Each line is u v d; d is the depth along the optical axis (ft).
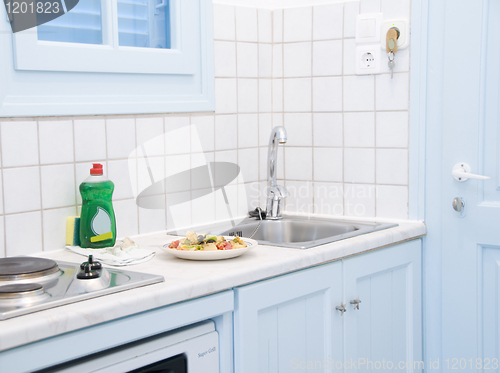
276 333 5.02
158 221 6.28
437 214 6.65
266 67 7.46
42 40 5.23
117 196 5.85
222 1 6.85
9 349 3.33
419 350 6.76
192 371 4.40
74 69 5.40
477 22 6.24
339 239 5.80
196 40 6.53
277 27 7.44
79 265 4.70
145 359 4.05
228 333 4.67
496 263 6.40
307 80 7.29
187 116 6.50
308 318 5.35
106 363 3.86
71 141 5.43
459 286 6.59
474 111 6.33
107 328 3.77
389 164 6.82
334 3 6.99
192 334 4.42
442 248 6.66
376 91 6.81
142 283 4.16
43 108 5.18
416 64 6.56
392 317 6.40
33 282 4.14
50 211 5.32
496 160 6.27
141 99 6.01
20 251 5.12
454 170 6.43
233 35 6.97
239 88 7.12
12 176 5.03
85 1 5.59
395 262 6.28
